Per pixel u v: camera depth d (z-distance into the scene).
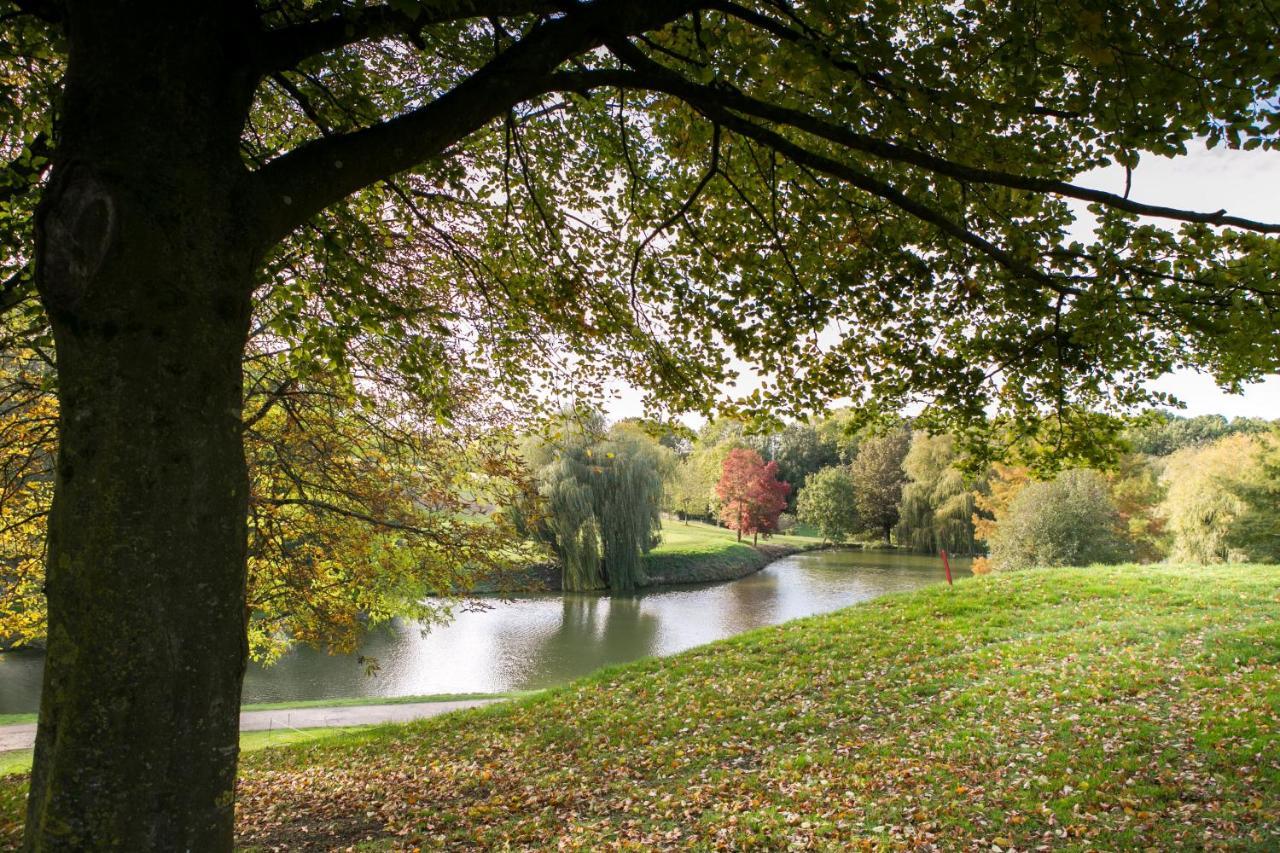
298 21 4.22
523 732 10.95
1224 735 7.30
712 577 42.47
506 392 8.79
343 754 10.80
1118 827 5.75
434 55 6.11
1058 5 3.49
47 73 5.04
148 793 2.37
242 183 2.85
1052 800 6.36
